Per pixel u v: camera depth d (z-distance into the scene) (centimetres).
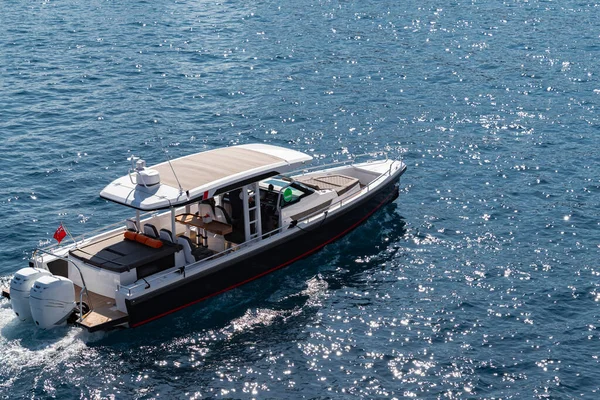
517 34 6150
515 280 2781
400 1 7412
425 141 4081
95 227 3178
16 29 6272
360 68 5319
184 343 2425
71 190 3497
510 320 2552
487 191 3494
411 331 2495
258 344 2431
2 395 2170
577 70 5212
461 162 3812
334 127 4291
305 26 6450
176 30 6288
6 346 2352
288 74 5175
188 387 2236
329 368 2323
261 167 2709
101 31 6244
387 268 2869
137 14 6831
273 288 2728
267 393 2216
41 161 3772
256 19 6675
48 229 3141
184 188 2556
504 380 2264
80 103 4575
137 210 2638
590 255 2942
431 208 3338
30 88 4819
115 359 2333
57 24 6469
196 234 2781
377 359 2362
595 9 6938
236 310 2598
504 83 4981
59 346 2361
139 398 2184
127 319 2439
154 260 2530
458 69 5278
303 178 3200
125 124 4269
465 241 3059
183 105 4584
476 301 2656
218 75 5138
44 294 2350
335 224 2977
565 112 4462
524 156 3866
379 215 3256
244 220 2689
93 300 2527
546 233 3116
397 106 4600
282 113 4475
